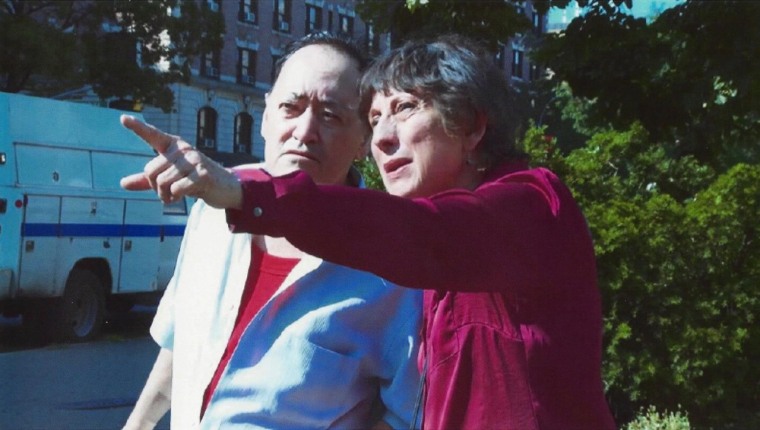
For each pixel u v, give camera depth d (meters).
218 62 42.00
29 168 12.66
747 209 8.19
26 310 13.25
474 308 1.98
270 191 1.67
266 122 2.67
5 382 10.55
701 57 7.54
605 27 7.74
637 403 7.73
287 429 2.38
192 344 2.53
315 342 2.38
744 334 7.81
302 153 2.54
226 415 2.39
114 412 9.20
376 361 2.41
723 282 7.96
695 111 7.71
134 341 14.12
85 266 13.87
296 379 2.37
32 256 12.68
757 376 8.23
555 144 8.40
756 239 8.16
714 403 7.92
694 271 7.82
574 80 8.26
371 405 2.48
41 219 12.80
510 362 1.92
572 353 1.92
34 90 25.70
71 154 13.34
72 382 10.66
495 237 1.80
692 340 7.59
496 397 1.92
